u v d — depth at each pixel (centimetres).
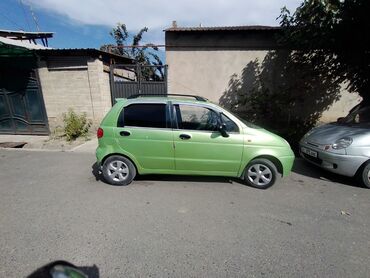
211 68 962
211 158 440
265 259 269
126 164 449
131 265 255
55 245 283
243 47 934
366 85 723
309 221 348
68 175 510
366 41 619
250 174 455
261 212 370
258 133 438
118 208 372
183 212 364
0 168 553
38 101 924
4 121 947
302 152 565
